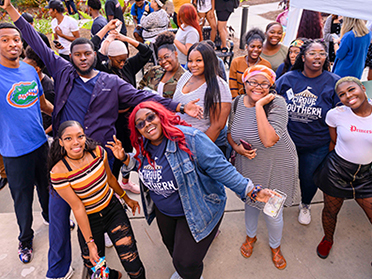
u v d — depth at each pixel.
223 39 6.56
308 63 2.53
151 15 4.77
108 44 2.85
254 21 10.20
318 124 2.64
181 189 1.97
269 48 3.70
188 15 3.60
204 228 2.08
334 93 2.57
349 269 2.66
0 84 2.33
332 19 5.03
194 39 3.73
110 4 6.19
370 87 3.56
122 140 3.10
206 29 6.66
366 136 2.23
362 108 2.24
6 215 3.26
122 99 2.55
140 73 6.77
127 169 2.33
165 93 2.95
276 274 2.65
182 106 2.45
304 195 3.04
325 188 2.51
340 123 2.35
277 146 2.29
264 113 2.15
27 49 2.84
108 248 2.95
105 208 2.21
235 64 3.54
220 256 2.84
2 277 2.57
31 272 2.61
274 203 2.10
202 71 2.36
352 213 3.21
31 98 2.52
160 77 3.09
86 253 2.25
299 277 2.61
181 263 2.07
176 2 6.09
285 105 2.22
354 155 2.31
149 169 2.03
